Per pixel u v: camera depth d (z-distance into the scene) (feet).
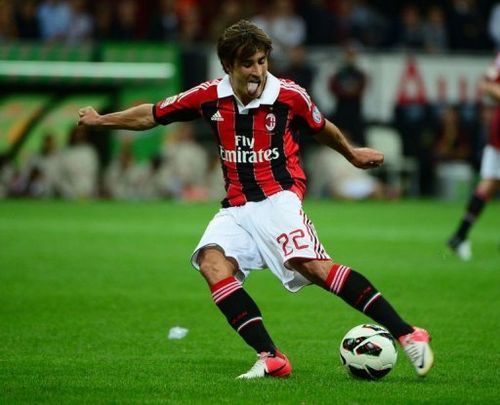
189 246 176.86
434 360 87.86
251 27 76.33
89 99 269.23
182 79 270.26
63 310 115.44
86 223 211.61
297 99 79.00
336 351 92.99
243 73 76.48
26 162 267.18
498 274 144.77
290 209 78.64
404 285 134.82
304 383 76.64
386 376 80.38
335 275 77.25
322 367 84.89
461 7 303.48
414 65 282.15
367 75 279.69
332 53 281.95
